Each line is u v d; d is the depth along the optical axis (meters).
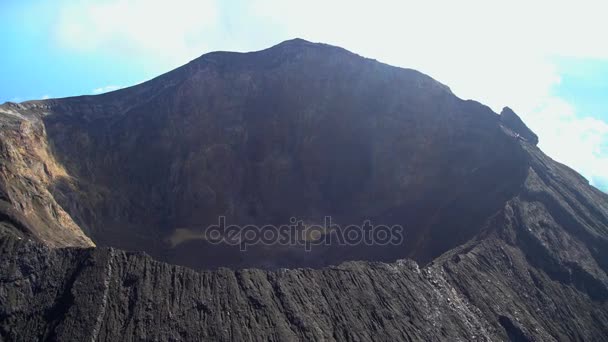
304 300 27.28
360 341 25.66
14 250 26.89
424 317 28.12
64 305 24.67
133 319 24.34
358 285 29.12
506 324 29.88
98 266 26.48
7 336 23.67
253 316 25.59
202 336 24.16
